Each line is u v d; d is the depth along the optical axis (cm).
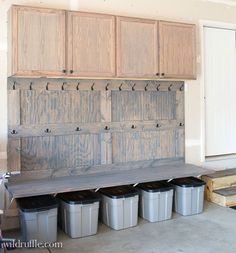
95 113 424
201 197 432
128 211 385
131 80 443
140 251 325
